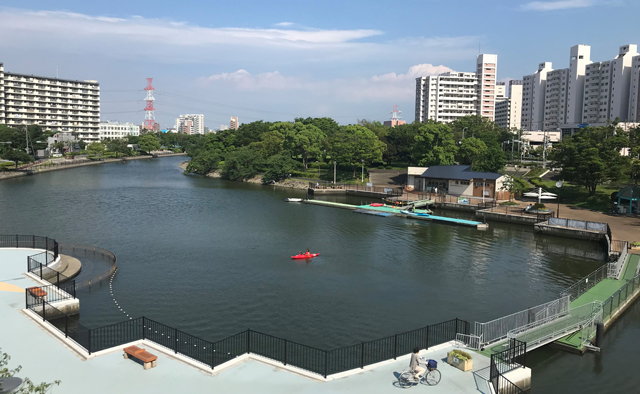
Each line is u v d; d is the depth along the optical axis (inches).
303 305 1759.4
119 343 1338.6
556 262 2412.6
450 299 1850.4
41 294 1414.9
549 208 3730.3
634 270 2001.7
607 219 3230.8
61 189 5123.0
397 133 6806.1
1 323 1209.4
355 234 3063.5
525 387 1032.8
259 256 2460.6
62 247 2516.0
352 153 5595.5
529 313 1392.7
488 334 1299.2
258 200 4655.5
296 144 6579.7
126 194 4845.0
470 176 4419.3
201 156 7352.4
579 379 1190.9
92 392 879.7
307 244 2755.9
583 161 3841.0
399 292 1926.7
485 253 2593.5
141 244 2677.2
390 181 5600.4
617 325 1549.0
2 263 1804.9
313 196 5059.1
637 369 1244.5
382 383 943.7
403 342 1425.9
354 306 1758.1
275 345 1396.4
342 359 1296.8
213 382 929.5
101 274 2050.9
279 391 901.2
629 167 3816.4
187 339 1419.8
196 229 3139.8
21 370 962.7
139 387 902.4
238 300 1800.0
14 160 6737.2
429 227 3341.5
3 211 3646.7
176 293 1863.9
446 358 1074.7
